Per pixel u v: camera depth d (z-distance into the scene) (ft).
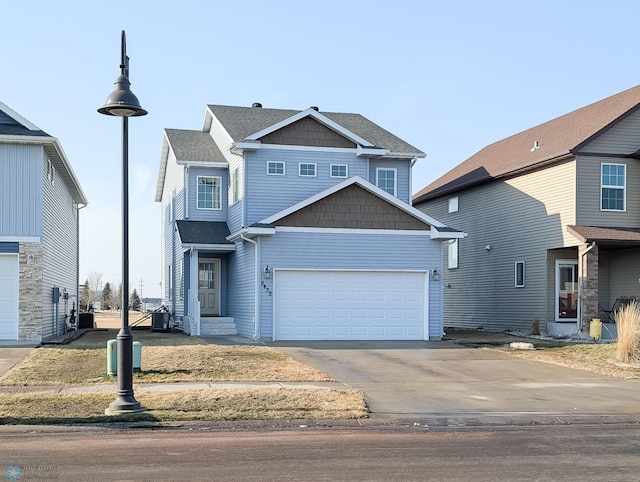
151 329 98.43
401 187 94.43
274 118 98.32
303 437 34.04
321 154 88.84
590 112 95.81
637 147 85.81
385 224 80.12
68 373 51.31
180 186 99.71
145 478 25.80
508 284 97.76
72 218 105.19
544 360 63.52
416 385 49.62
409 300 80.33
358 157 90.27
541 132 103.76
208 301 94.48
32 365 54.49
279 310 77.36
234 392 43.32
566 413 41.16
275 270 77.25
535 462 29.04
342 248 78.95
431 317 80.43
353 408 40.29
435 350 69.67
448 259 116.47
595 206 84.23
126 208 38.24
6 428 35.19
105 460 28.68
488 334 90.63
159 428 35.88
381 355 65.05
